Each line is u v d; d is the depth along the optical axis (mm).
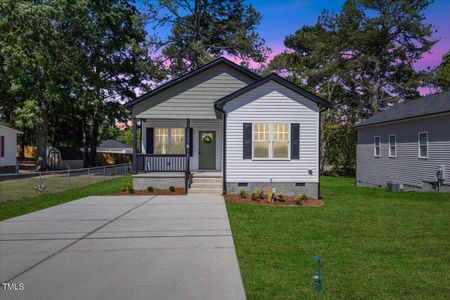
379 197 15062
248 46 30625
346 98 38781
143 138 17484
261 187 13930
